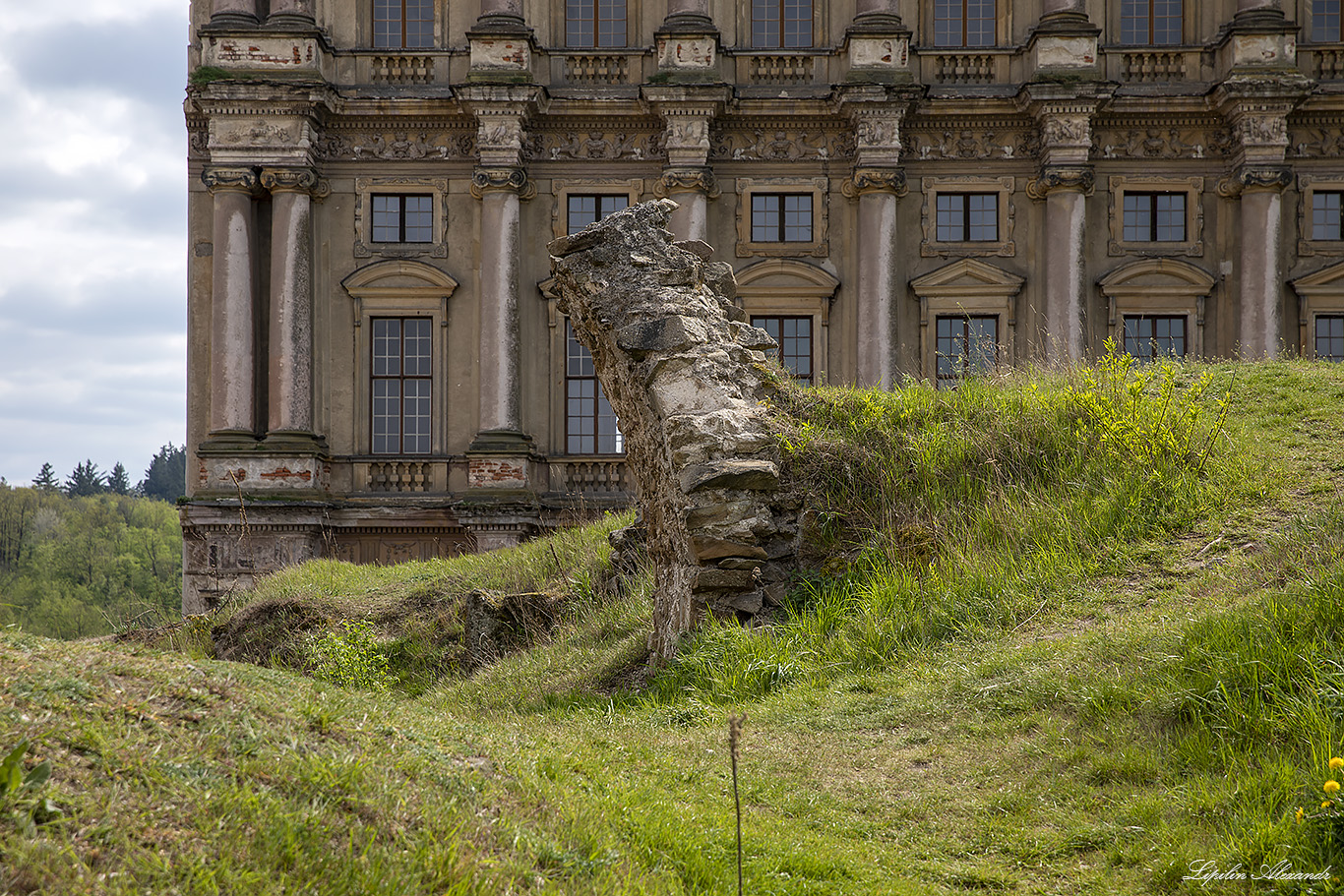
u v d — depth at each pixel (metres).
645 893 4.62
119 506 107.06
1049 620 8.95
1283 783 5.59
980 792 6.46
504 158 29.69
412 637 15.43
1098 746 6.64
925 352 30.34
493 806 5.05
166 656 5.89
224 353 29.08
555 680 11.58
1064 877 5.40
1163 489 10.71
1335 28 31.00
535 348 30.53
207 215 30.67
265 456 28.70
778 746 7.52
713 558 10.59
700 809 6.01
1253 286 29.52
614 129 30.70
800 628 9.88
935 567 10.23
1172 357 29.75
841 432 12.35
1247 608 7.49
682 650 10.13
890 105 29.41
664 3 31.41
